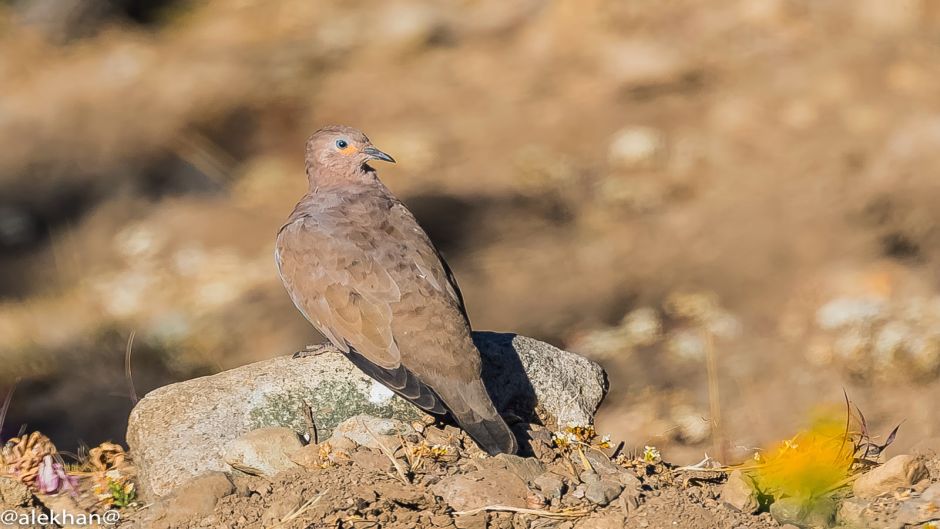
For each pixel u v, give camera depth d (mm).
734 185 17750
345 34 24953
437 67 23359
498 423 7336
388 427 7562
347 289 7836
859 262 15133
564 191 18250
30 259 18125
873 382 12133
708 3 23641
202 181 20203
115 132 21781
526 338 8406
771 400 11883
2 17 26422
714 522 6703
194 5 27547
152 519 6906
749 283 15156
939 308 13219
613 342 13984
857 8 22766
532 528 6734
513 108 21281
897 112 19078
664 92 21094
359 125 21547
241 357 14562
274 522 6770
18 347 14688
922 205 16094
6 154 21406
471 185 18766
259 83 23188
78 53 25500
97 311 15875
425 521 6719
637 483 7086
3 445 9227
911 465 6953
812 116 19328
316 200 8617
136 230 18500
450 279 8133
